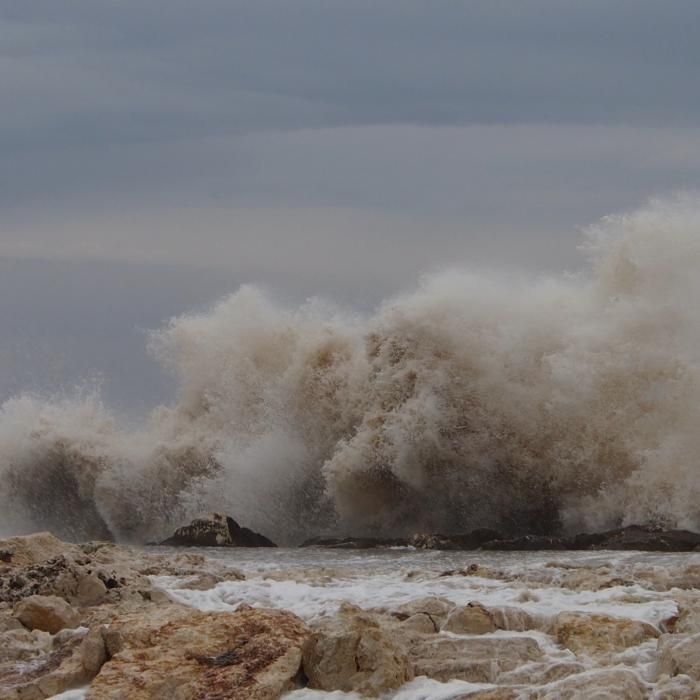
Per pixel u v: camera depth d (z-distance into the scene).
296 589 39.97
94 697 26.92
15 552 44.72
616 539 65.06
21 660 31.81
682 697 24.83
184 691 27.12
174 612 33.09
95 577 38.47
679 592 36.78
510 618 32.12
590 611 32.84
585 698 24.69
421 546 67.31
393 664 27.67
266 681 27.36
